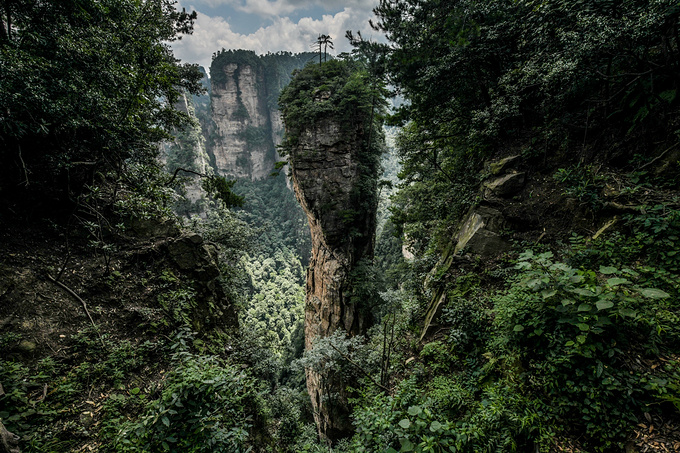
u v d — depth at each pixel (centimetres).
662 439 300
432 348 723
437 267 1026
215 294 1047
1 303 583
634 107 683
